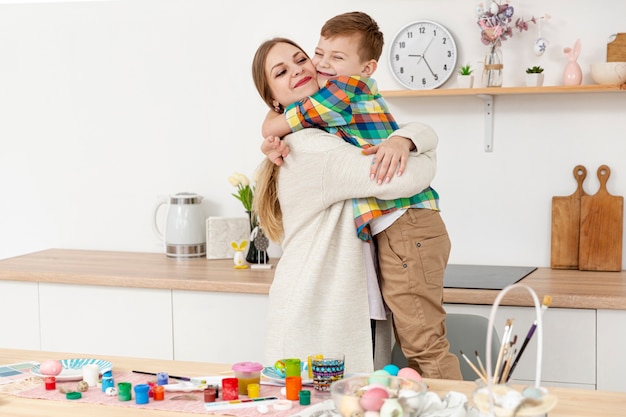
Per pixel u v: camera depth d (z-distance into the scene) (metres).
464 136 3.06
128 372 1.70
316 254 1.93
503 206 3.04
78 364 1.74
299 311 1.92
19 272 2.98
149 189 3.45
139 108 3.43
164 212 3.45
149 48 3.40
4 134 3.60
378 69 3.13
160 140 3.42
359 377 1.39
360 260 1.94
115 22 3.43
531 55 2.97
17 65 3.55
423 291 1.93
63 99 3.51
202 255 3.28
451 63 3.01
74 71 3.49
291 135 1.97
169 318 2.83
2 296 3.03
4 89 3.57
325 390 1.54
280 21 3.23
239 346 2.77
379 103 2.02
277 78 1.97
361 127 1.98
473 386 1.59
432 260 1.95
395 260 1.93
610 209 2.90
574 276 2.79
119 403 1.49
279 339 1.95
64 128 3.53
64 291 2.95
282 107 2.06
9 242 3.63
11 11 3.53
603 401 1.47
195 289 2.78
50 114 3.54
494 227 3.06
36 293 2.98
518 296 2.46
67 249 3.55
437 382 1.62
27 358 1.84
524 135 3.00
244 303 2.75
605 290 2.50
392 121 2.05
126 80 3.44
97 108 3.48
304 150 1.93
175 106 3.39
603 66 2.75
